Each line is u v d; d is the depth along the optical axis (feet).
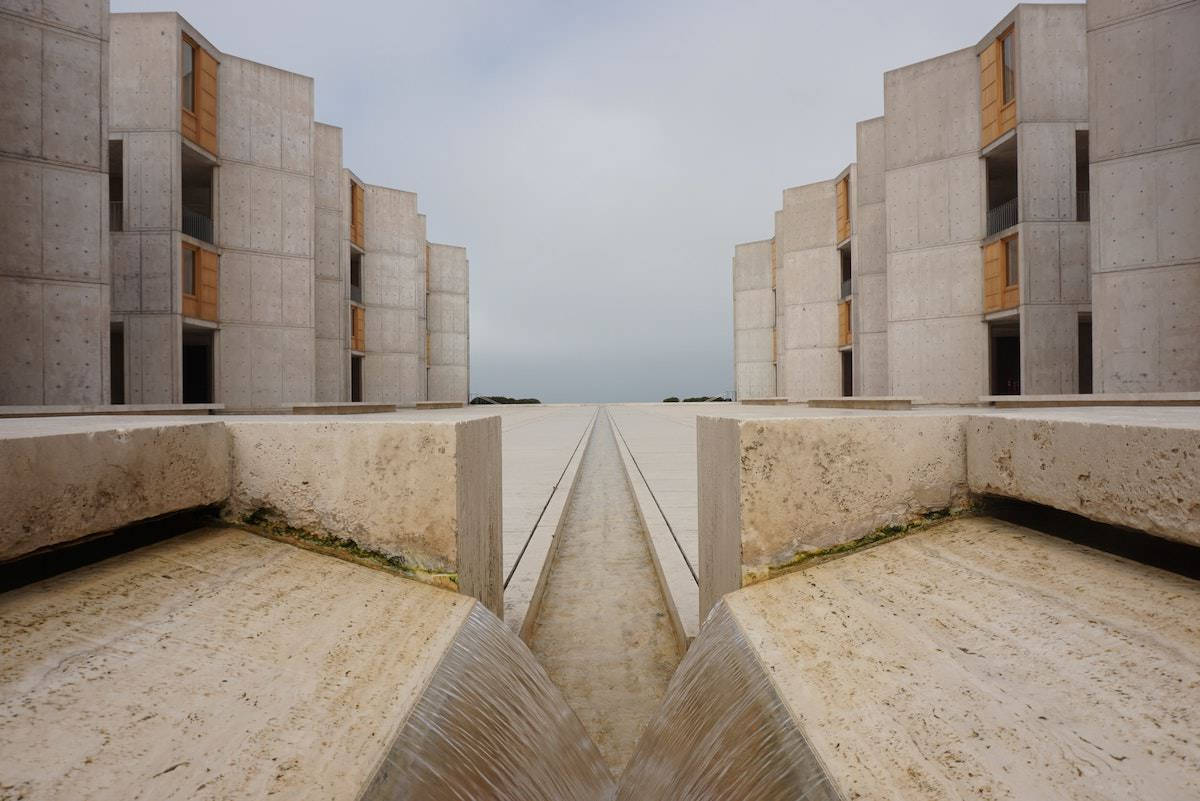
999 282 59.00
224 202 66.03
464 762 5.09
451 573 7.70
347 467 7.89
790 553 7.43
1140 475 5.18
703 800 5.31
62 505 5.42
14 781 3.36
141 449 6.40
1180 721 3.69
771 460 7.40
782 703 5.00
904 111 65.41
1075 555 6.18
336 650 5.70
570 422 71.67
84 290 43.50
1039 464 6.49
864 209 80.84
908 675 4.95
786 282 100.32
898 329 65.77
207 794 3.63
